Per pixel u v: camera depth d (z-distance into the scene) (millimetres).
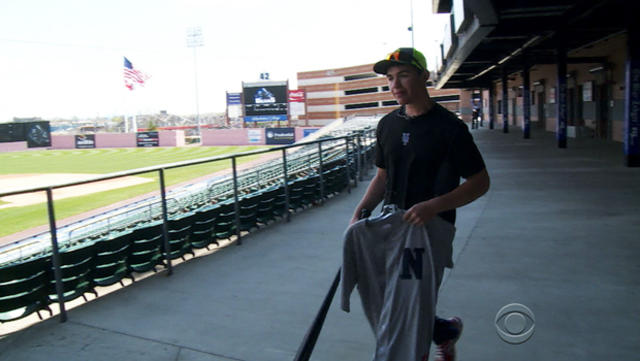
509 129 33312
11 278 3941
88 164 43562
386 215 1808
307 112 101875
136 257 4953
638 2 11008
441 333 2275
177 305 4039
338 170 9852
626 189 8539
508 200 8008
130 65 64812
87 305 4094
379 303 1839
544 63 22328
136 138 64812
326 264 5078
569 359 2873
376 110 95625
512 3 11766
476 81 37281
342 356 3043
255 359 3068
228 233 6262
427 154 1831
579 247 5180
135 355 3178
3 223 17844
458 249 5324
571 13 12859
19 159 52031
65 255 4184
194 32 70938
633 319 3387
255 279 4660
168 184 28328
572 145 17938
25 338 3473
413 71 1832
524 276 4359
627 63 11414
